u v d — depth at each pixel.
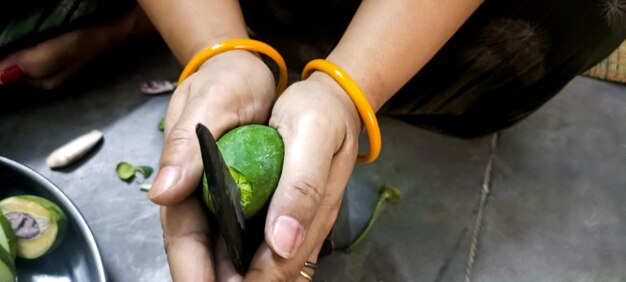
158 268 0.51
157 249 0.51
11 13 0.52
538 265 0.54
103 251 0.51
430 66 0.49
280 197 0.31
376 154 0.38
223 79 0.34
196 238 0.33
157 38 0.63
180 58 0.41
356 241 0.53
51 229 0.44
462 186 0.57
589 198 0.58
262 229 0.33
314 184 0.31
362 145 0.59
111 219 0.53
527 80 0.49
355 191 0.56
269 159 0.31
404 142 0.59
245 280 0.31
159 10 0.39
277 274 0.32
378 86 0.37
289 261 0.32
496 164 0.59
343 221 0.54
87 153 0.56
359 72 0.37
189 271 0.32
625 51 0.65
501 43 0.46
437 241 0.54
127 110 0.59
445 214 0.56
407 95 0.53
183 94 0.36
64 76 0.58
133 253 0.51
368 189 0.56
